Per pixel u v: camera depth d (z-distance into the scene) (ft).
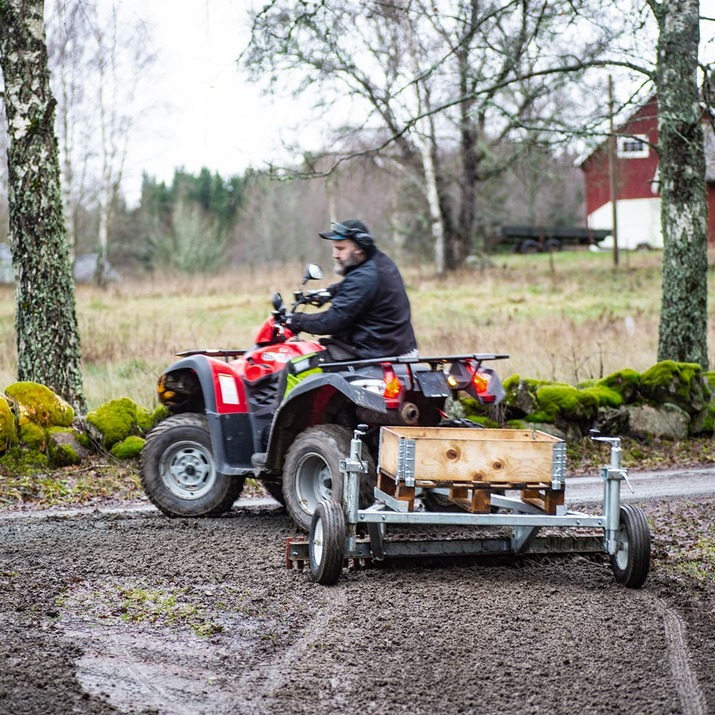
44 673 15.93
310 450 24.06
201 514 27.99
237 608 19.62
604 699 15.37
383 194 159.74
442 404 24.12
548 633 18.34
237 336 68.95
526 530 22.18
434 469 20.74
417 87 52.16
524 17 43.78
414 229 157.69
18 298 38.63
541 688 15.74
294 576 21.90
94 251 177.27
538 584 21.66
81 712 14.55
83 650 17.21
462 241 140.26
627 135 46.11
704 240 46.88
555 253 174.91
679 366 44.27
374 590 20.95
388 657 17.02
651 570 23.04
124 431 36.58
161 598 20.16
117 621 18.76
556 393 41.47
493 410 40.47
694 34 44.37
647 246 173.27
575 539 22.67
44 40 38.37
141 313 93.30
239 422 27.32
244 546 24.48
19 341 38.78
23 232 38.32
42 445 34.99
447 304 99.45
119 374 50.11
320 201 213.46
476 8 43.91
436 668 16.52
